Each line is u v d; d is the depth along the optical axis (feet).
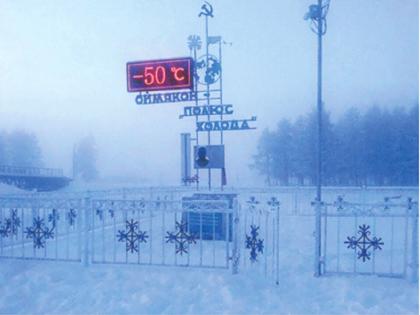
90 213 26.76
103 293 20.26
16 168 114.32
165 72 38.45
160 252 28.89
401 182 132.16
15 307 18.95
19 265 24.89
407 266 22.43
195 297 19.63
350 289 20.42
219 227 33.53
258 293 20.29
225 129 39.75
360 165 137.28
